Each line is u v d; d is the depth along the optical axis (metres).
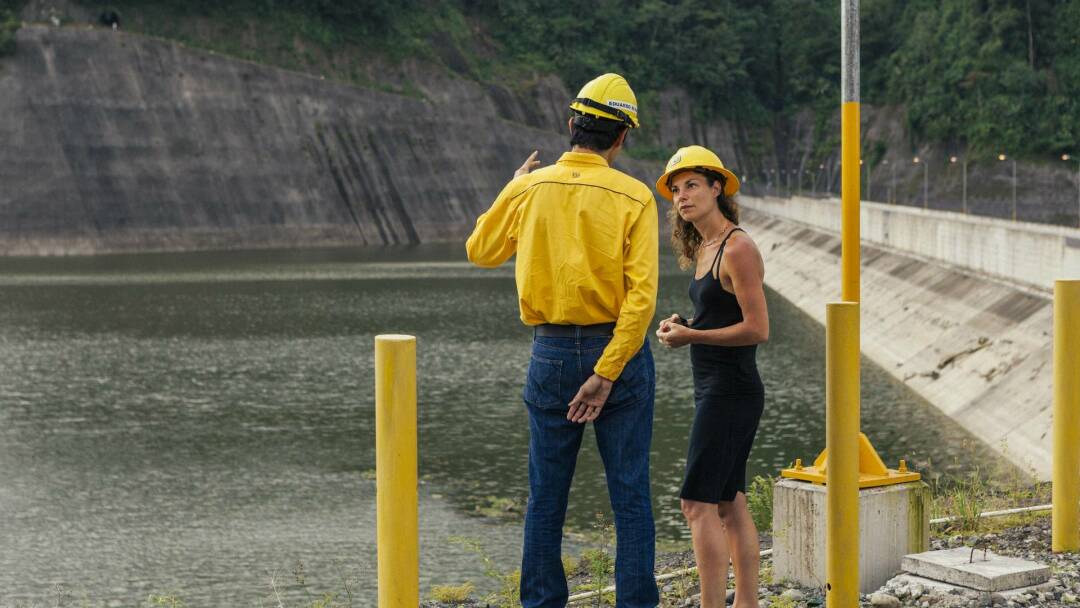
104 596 14.77
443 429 25.75
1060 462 8.41
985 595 7.12
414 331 43.81
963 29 165.00
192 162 103.69
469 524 18.19
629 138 161.00
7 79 97.00
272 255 93.62
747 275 6.36
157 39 107.50
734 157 175.12
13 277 68.75
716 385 6.50
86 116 99.06
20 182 93.38
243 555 16.62
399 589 5.16
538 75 151.75
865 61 182.75
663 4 175.50
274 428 26.08
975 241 37.56
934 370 31.38
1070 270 28.78
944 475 20.62
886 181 168.75
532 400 6.01
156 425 26.39
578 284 5.72
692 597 8.02
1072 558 8.16
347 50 128.88
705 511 6.54
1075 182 151.38
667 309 51.25
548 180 5.85
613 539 16.73
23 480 21.28
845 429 5.91
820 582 7.85
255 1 123.69
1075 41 156.12
